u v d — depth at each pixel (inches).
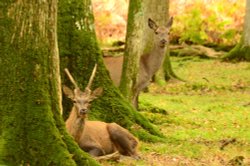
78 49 604.7
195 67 1309.1
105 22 1601.9
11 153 441.4
